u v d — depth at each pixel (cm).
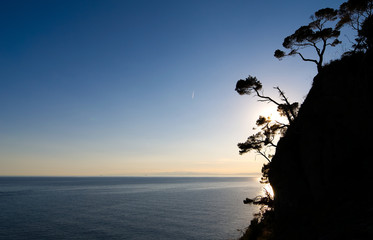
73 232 8294
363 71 1562
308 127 1764
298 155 1875
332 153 1508
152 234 8150
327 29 2223
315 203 1422
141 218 11231
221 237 7662
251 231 2234
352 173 1321
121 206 15350
